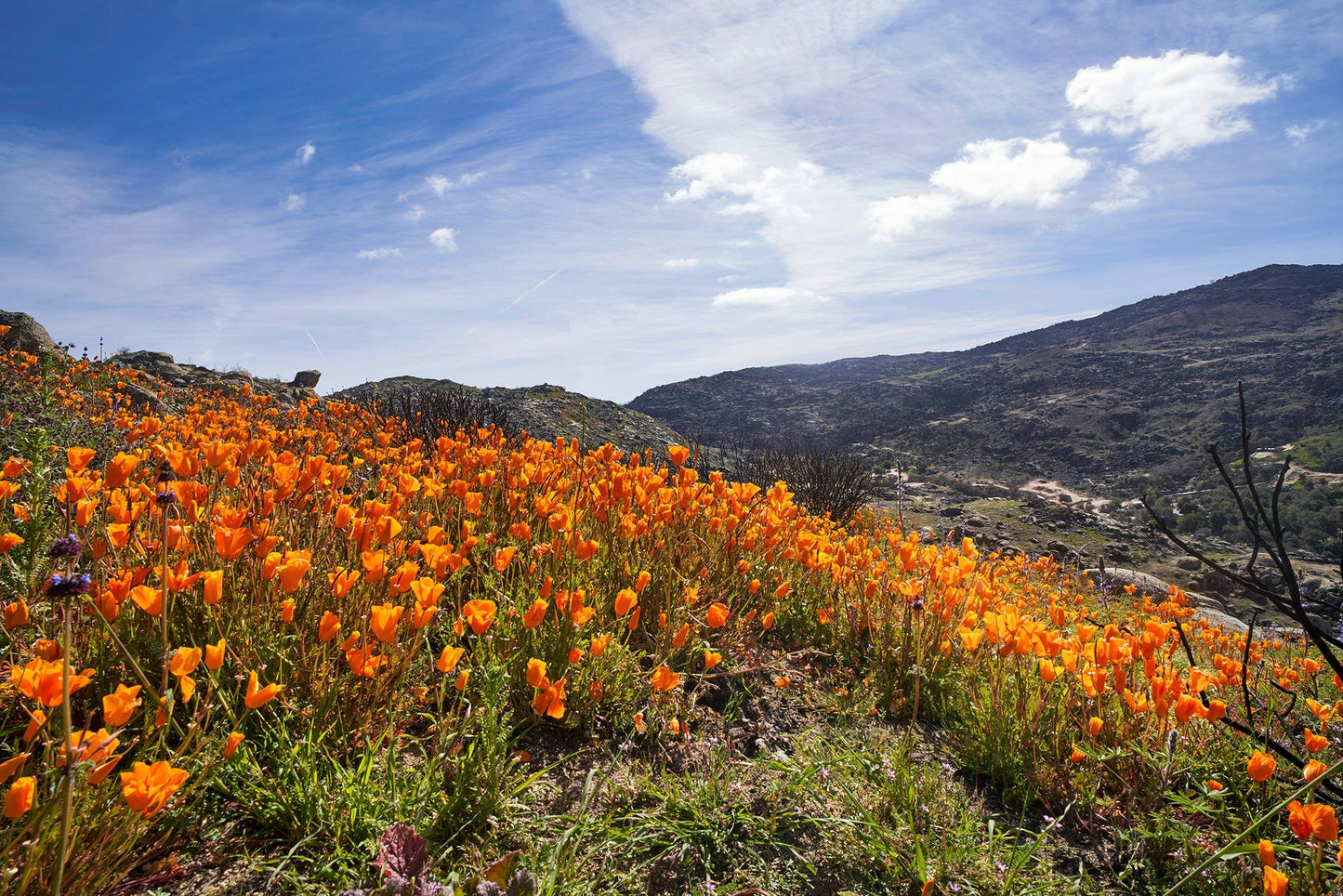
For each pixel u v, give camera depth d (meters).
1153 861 2.11
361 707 2.06
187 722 1.84
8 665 1.84
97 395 6.78
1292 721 2.84
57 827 1.34
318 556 2.58
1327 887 1.77
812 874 1.92
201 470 3.10
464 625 2.59
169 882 1.51
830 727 2.79
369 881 1.54
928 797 2.23
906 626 3.26
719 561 3.65
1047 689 2.67
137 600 1.57
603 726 2.46
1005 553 10.60
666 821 1.97
